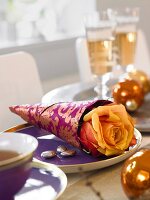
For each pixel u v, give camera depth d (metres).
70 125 0.54
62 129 0.55
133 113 0.75
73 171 0.50
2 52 1.42
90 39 0.89
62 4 1.74
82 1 1.76
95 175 0.51
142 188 0.41
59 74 1.63
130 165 0.42
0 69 0.97
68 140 0.55
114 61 1.00
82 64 1.26
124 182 0.42
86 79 1.26
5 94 0.96
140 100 0.76
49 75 1.59
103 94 0.86
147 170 0.41
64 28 1.76
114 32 0.91
